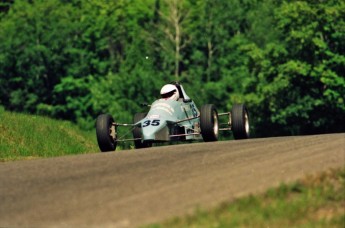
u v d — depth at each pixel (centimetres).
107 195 4253
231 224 3578
